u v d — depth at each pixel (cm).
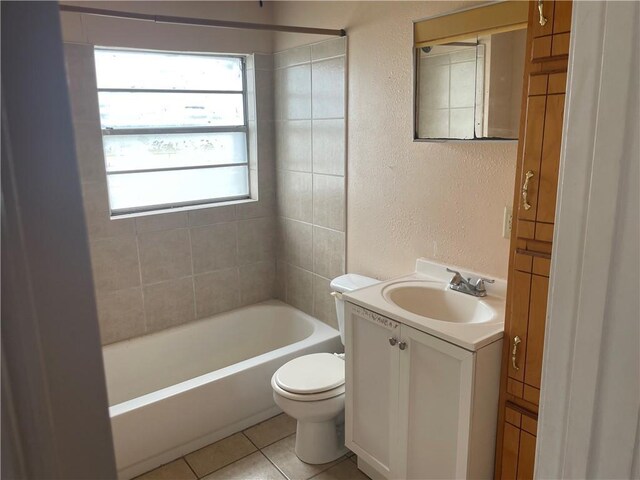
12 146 37
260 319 346
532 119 154
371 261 278
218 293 337
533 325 166
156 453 239
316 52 288
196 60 312
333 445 244
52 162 38
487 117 201
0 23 35
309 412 226
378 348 205
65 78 38
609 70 54
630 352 56
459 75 209
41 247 39
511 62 190
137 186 303
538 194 157
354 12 259
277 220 352
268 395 276
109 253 289
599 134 55
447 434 183
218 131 329
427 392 188
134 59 289
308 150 309
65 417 43
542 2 146
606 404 60
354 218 284
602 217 56
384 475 212
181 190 321
